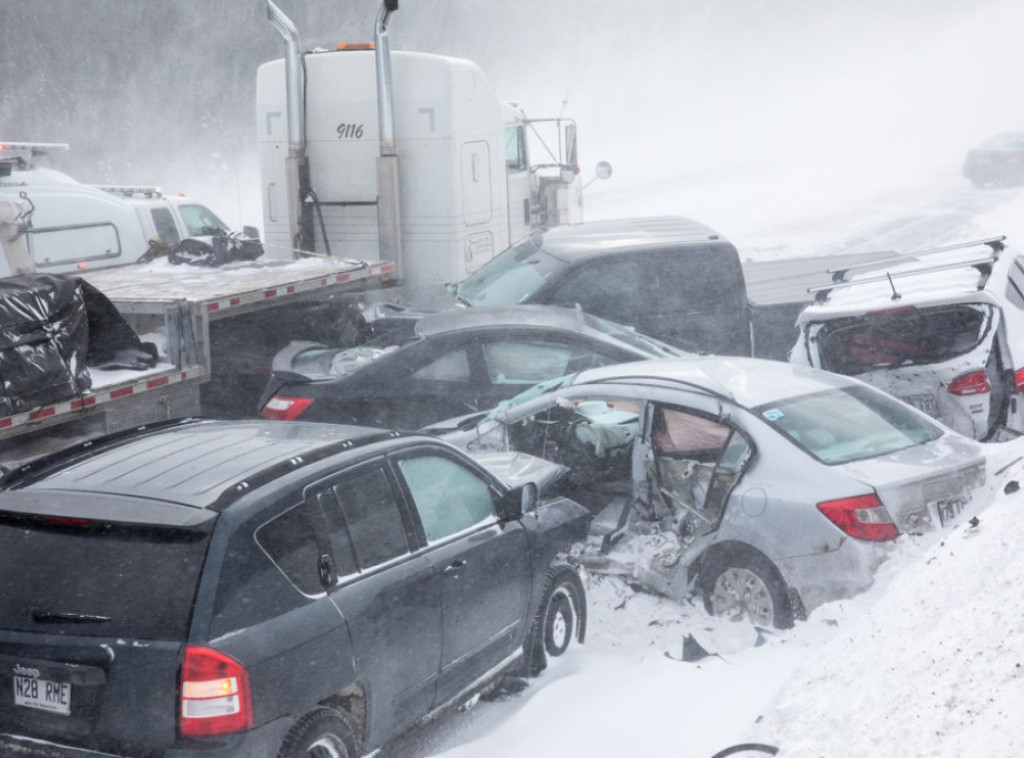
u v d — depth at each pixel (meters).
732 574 5.77
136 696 3.63
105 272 10.95
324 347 9.83
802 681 3.96
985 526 4.41
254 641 3.73
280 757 3.85
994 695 3.06
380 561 4.41
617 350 8.59
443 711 4.74
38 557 3.90
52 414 7.05
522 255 11.03
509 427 7.25
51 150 12.24
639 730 4.34
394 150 11.87
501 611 5.07
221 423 5.10
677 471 6.31
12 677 3.78
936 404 7.61
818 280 12.15
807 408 6.18
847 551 5.41
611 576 6.20
